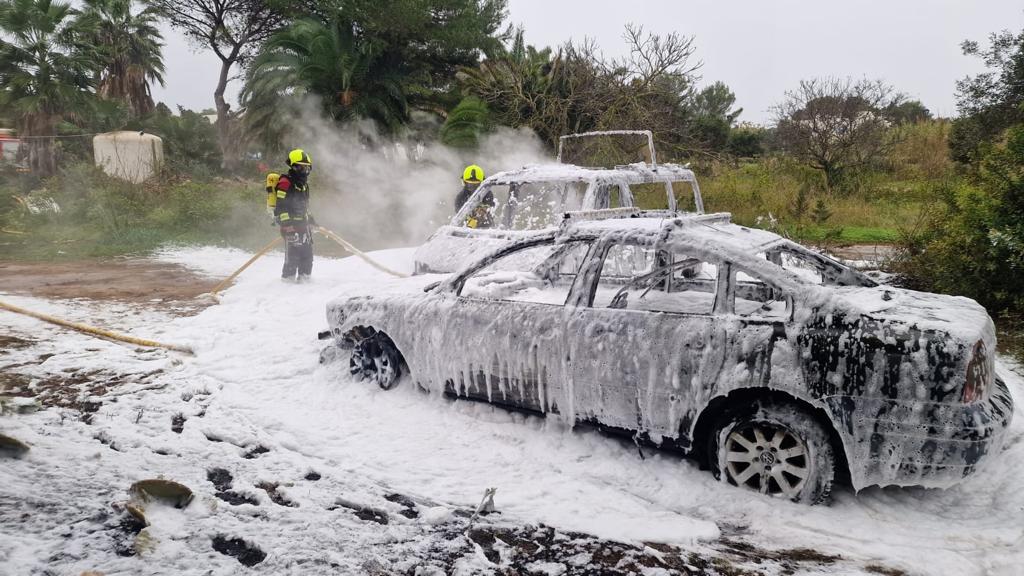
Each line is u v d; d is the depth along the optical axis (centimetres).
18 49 2623
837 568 304
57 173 2414
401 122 2194
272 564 299
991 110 1844
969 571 297
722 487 373
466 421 467
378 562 305
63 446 412
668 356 379
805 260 470
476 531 336
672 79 1645
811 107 2189
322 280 967
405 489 379
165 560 296
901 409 323
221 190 1944
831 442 350
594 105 1647
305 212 960
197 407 495
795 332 348
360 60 2152
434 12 2286
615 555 316
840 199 1794
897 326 331
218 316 759
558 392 422
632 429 397
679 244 394
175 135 3391
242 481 381
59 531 313
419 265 782
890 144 2222
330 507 355
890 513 349
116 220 1551
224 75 3572
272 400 514
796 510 350
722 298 377
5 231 1527
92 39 3419
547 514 353
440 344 477
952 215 820
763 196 1677
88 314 788
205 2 3388
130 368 579
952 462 316
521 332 435
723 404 373
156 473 384
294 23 2245
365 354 540
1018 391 521
